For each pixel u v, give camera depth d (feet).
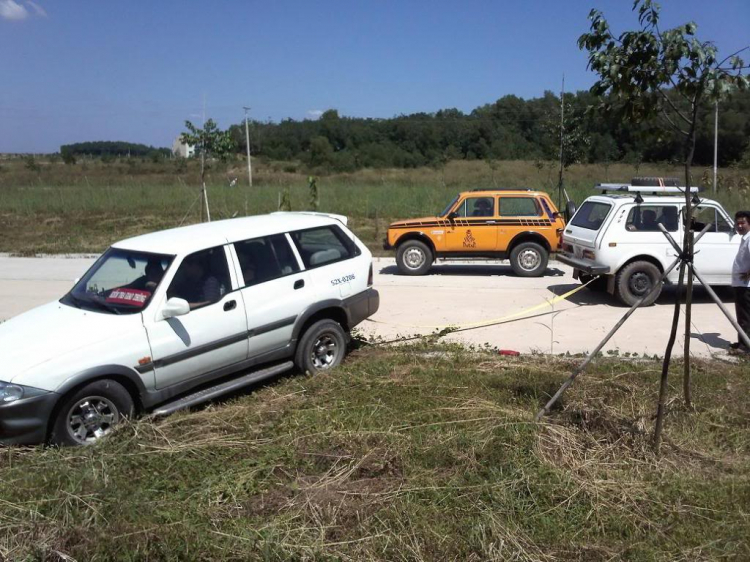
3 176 156.66
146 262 20.59
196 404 20.33
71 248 60.18
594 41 16.57
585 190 86.12
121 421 18.20
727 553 12.69
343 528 13.56
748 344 18.08
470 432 17.37
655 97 16.44
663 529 13.56
